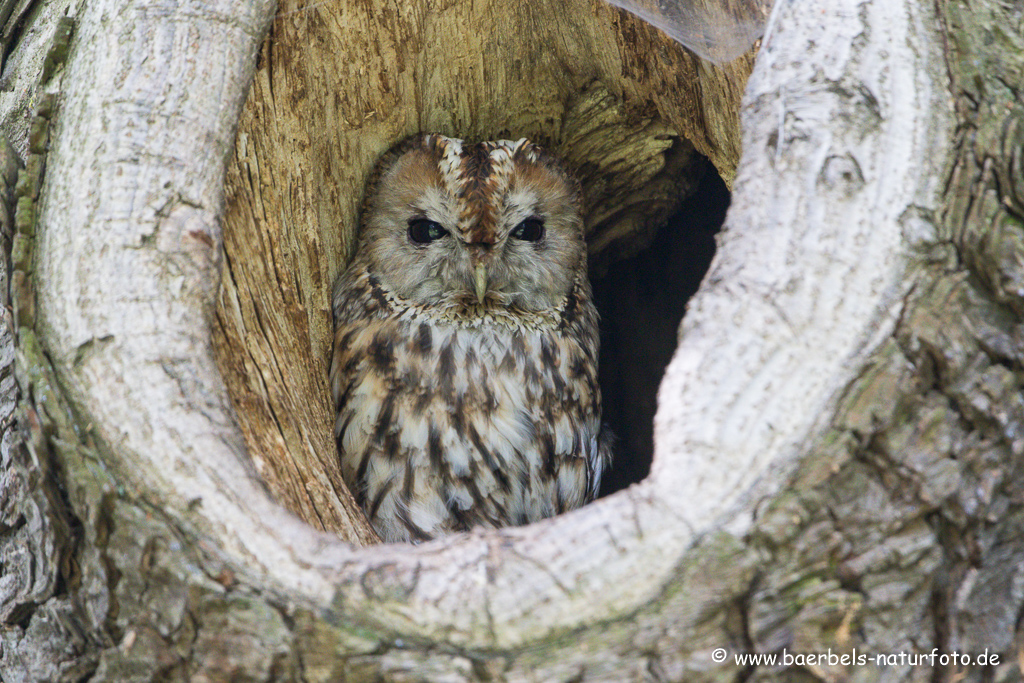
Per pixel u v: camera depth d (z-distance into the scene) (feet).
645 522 31.48
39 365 31.63
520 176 32.40
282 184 32.09
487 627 31.45
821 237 31.63
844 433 31.53
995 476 31.58
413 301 32.42
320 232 32.32
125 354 31.60
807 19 31.78
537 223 32.48
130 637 31.53
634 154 32.55
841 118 31.68
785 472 31.50
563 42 32.35
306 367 32.12
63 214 31.71
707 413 31.55
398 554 31.50
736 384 31.55
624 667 31.32
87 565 31.60
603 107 32.48
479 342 32.45
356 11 32.14
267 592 31.50
